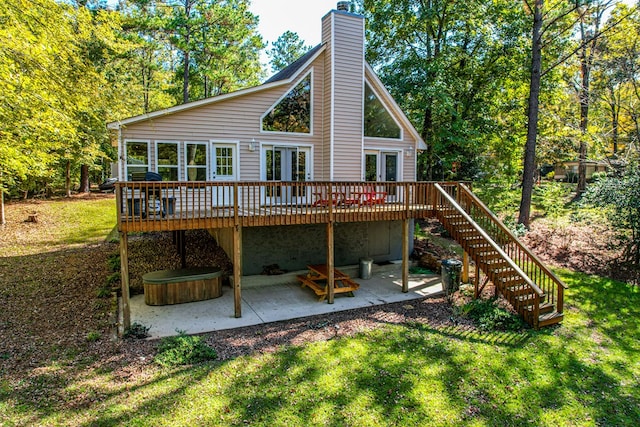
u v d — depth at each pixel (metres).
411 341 7.21
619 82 14.89
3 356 6.29
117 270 11.33
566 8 15.80
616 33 14.46
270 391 5.46
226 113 11.19
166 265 11.81
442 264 10.23
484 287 10.38
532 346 7.15
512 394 5.65
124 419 4.76
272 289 10.62
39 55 7.89
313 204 11.85
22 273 10.95
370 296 10.05
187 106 10.53
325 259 12.36
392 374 6.03
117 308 8.79
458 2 17.00
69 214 19.48
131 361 6.22
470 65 18.30
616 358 6.79
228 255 12.27
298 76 12.20
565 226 15.20
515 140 19.20
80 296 9.44
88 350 6.60
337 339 7.24
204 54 23.14
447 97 16.44
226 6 22.33
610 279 10.91
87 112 11.24
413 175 14.51
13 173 11.67
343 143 12.50
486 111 18.58
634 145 14.18
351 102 12.59
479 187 19.64
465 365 6.39
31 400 5.07
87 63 10.16
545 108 18.81
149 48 22.48
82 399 5.14
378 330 7.71
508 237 10.06
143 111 17.19
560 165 25.52
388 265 13.18
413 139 14.41
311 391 5.50
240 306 8.42
